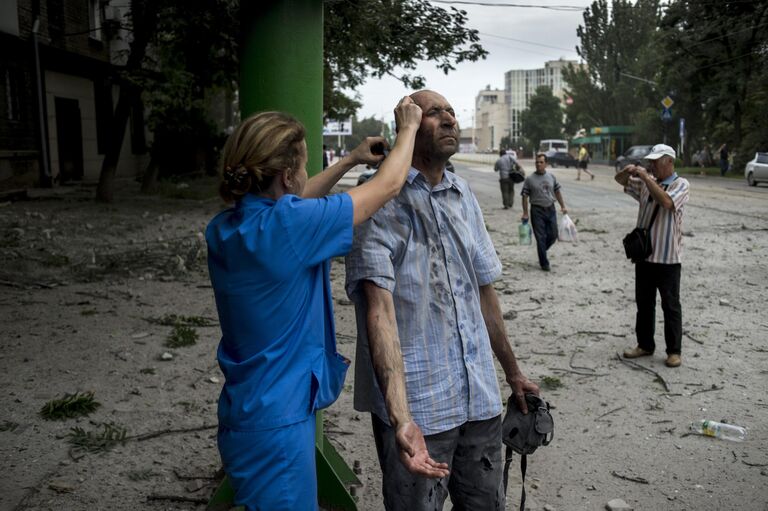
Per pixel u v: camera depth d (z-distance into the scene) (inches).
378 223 90.8
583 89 3139.8
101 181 733.9
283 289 77.9
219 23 538.6
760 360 242.7
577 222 676.1
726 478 158.4
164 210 687.7
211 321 289.6
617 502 145.6
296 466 77.9
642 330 245.0
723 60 1579.7
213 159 1191.6
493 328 105.3
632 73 2994.6
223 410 80.2
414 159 95.7
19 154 793.6
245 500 77.9
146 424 184.4
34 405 195.9
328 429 185.5
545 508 145.2
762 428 185.6
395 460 92.4
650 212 233.6
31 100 832.9
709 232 582.9
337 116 987.3
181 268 388.2
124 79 658.2
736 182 1374.3
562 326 291.6
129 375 222.4
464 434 96.0
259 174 78.3
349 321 298.7
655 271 236.8
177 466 160.2
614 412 197.6
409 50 501.0
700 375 227.5
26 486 149.9
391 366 85.1
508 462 109.6
